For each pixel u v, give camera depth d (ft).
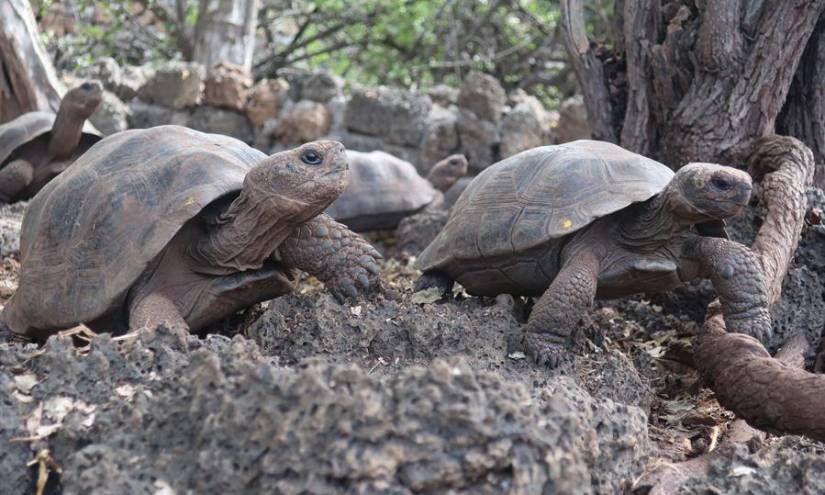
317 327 5.73
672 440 5.71
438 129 14.75
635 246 6.01
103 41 20.62
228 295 6.06
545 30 21.06
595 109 8.86
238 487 4.11
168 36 22.30
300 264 6.18
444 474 3.97
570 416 4.25
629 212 6.06
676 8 8.17
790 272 7.34
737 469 4.84
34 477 4.51
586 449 4.51
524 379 5.49
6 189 11.34
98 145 6.77
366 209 12.50
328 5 20.94
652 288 6.23
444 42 21.83
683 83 8.06
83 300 5.81
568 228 5.74
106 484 4.17
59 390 4.74
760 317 5.84
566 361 5.82
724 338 5.81
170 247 5.95
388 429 4.00
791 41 7.61
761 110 7.77
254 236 5.89
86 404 4.70
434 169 13.52
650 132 8.39
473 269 6.31
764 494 4.66
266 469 4.05
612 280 6.04
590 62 8.87
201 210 5.90
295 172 5.71
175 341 5.04
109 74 15.24
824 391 5.22
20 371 4.89
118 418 4.55
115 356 4.88
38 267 6.16
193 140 6.47
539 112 14.89
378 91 14.94
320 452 4.01
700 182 5.62
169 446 4.38
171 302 5.93
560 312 5.72
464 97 14.67
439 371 4.13
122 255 5.77
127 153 6.34
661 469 4.98
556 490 4.09
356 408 4.02
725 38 7.63
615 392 5.78
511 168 6.34
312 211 5.81
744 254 5.88
